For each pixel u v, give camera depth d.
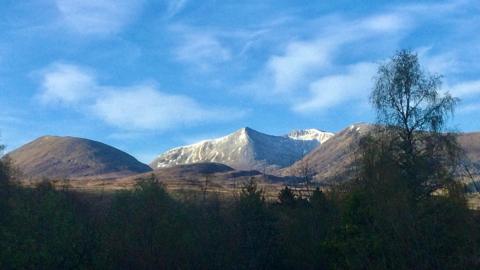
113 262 37.56
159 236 39.59
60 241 32.53
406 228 27.80
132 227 39.59
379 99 44.44
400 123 43.09
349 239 34.84
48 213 33.34
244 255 41.16
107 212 41.69
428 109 43.50
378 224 30.52
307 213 44.22
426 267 26.86
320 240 42.59
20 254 31.06
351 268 32.66
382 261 28.92
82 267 32.84
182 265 39.62
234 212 43.16
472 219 30.44
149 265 38.84
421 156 39.81
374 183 35.75
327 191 46.88
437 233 27.30
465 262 27.05
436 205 29.56
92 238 34.00
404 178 36.69
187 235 40.25
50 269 32.06
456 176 39.50
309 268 42.62
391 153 40.12
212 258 40.66
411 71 44.50
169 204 41.66
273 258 41.91
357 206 36.53
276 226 43.66
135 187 43.28
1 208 36.34
